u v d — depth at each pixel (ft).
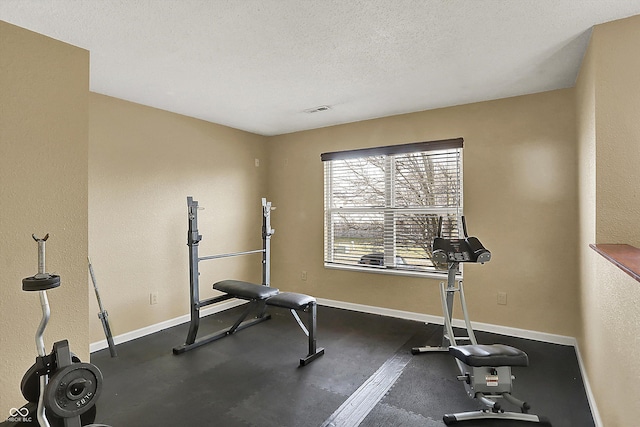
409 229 13.46
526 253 11.25
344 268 14.88
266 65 8.73
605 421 6.27
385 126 13.69
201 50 7.86
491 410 7.34
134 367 9.65
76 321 7.25
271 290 11.53
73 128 7.28
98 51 7.83
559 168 10.71
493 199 11.71
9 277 6.36
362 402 7.91
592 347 7.57
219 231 14.64
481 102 11.83
